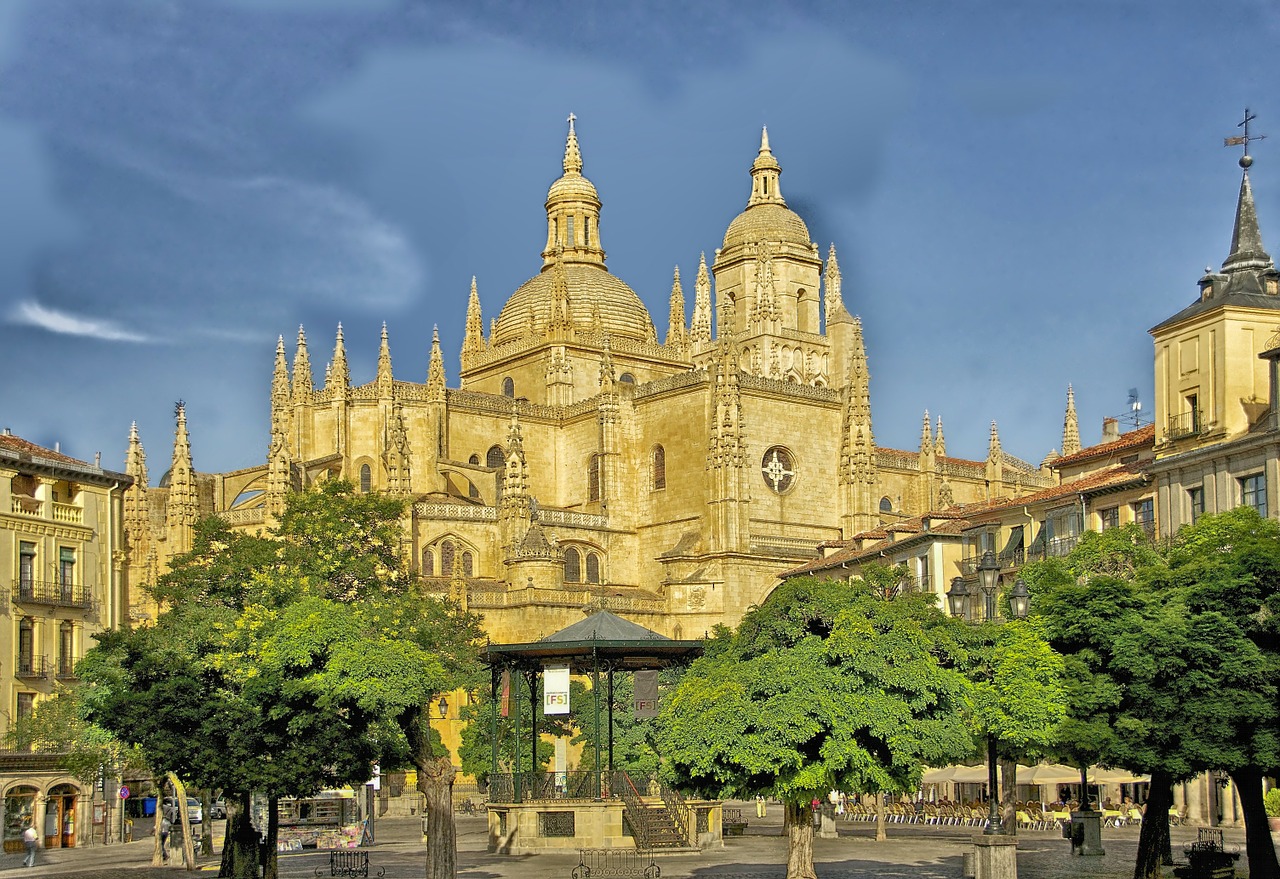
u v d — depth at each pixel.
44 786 87.69
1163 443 84.88
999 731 52.97
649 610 136.00
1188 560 56.38
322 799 93.56
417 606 91.44
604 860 68.12
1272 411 76.25
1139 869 52.88
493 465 151.00
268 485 130.38
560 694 72.25
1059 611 54.47
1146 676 49.94
